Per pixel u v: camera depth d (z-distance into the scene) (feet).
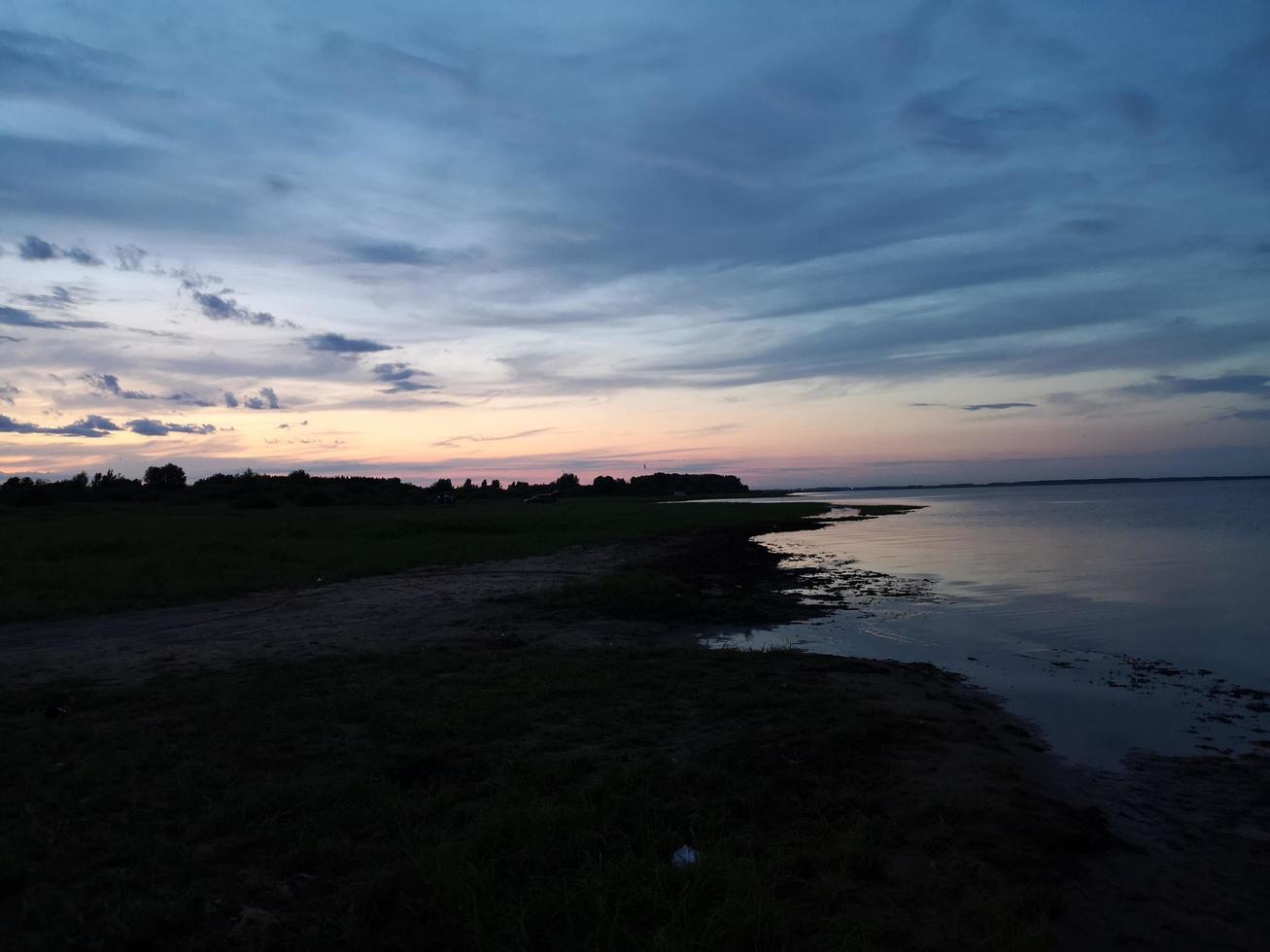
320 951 12.84
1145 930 14.16
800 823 17.69
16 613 46.47
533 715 25.73
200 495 253.85
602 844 16.26
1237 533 120.37
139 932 12.89
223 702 26.63
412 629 42.55
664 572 72.95
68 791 18.89
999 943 13.14
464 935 12.99
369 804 18.24
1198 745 25.14
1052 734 26.13
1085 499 347.36
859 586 64.49
